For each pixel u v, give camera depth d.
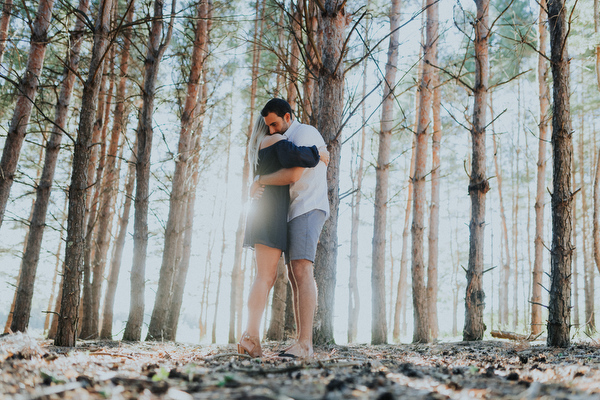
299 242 3.10
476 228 7.82
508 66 15.56
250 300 3.08
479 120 7.83
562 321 4.79
